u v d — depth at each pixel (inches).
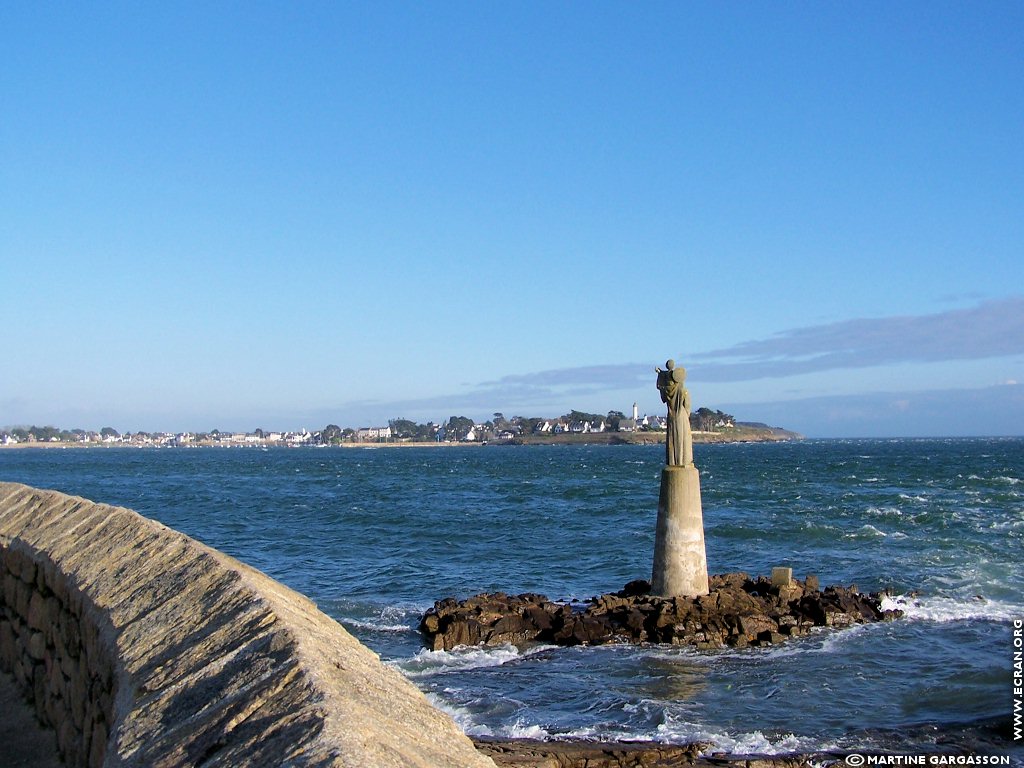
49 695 325.7
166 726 166.1
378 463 5708.7
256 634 189.9
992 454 5767.7
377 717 150.9
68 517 383.9
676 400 813.9
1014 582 997.2
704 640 743.1
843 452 6732.3
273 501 2378.2
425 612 885.2
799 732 531.2
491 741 506.9
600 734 526.6
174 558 274.8
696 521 807.1
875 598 876.6
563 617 783.1
